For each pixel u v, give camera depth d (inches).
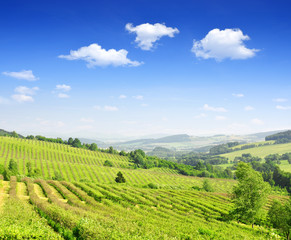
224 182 6747.1
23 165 5585.6
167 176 6702.8
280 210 1834.4
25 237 651.5
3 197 1936.5
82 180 4269.2
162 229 1084.5
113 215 1317.7
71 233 887.1
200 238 1061.1
